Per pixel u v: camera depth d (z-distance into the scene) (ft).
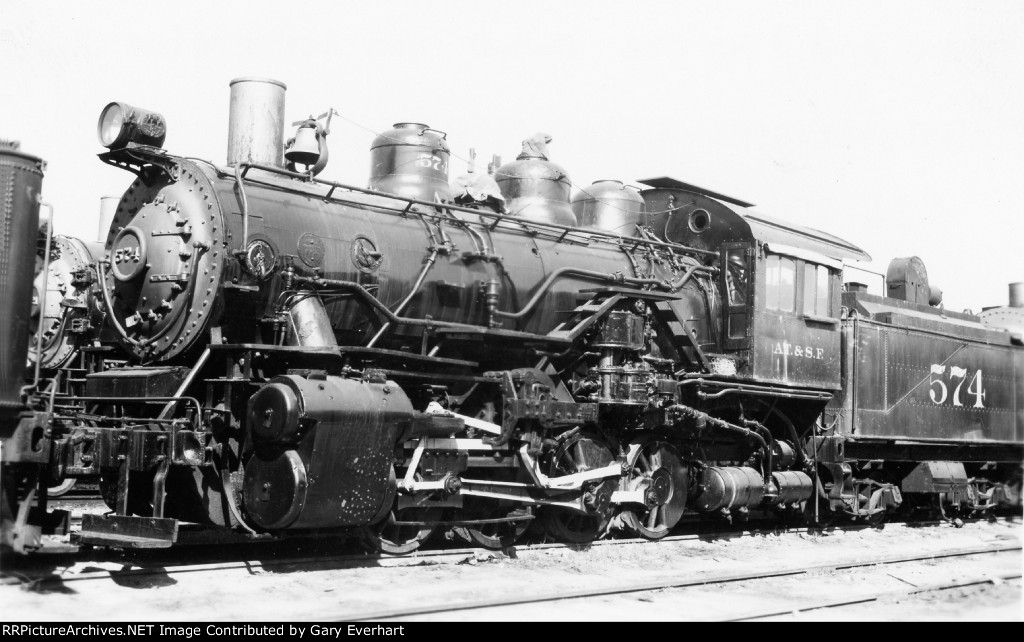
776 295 44.83
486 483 34.24
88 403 31.68
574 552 36.01
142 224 30.86
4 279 23.81
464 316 35.70
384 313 32.12
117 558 29.58
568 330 38.32
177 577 26.89
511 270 37.04
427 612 24.39
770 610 26.94
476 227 36.96
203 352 29.35
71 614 22.15
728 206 45.06
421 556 32.73
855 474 51.72
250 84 34.55
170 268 29.84
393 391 30.45
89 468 27.27
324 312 30.60
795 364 45.50
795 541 43.68
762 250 44.11
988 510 60.34
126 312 31.83
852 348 50.57
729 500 41.39
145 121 30.66
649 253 43.24
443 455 32.50
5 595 23.68
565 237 40.86
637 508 39.91
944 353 56.90
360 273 32.27
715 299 44.62
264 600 24.75
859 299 55.06
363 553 32.68
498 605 25.96
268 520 27.55
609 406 38.22
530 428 35.53
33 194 24.44
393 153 38.06
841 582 33.19
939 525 55.01
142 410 30.78
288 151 34.73
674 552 37.81
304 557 31.45
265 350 28.48
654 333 40.63
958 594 31.68
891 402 52.47
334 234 31.94
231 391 28.68
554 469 36.40
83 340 38.06
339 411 27.99
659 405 38.24
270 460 27.78
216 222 29.30
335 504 28.35
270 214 30.48
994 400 61.21
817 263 47.44
